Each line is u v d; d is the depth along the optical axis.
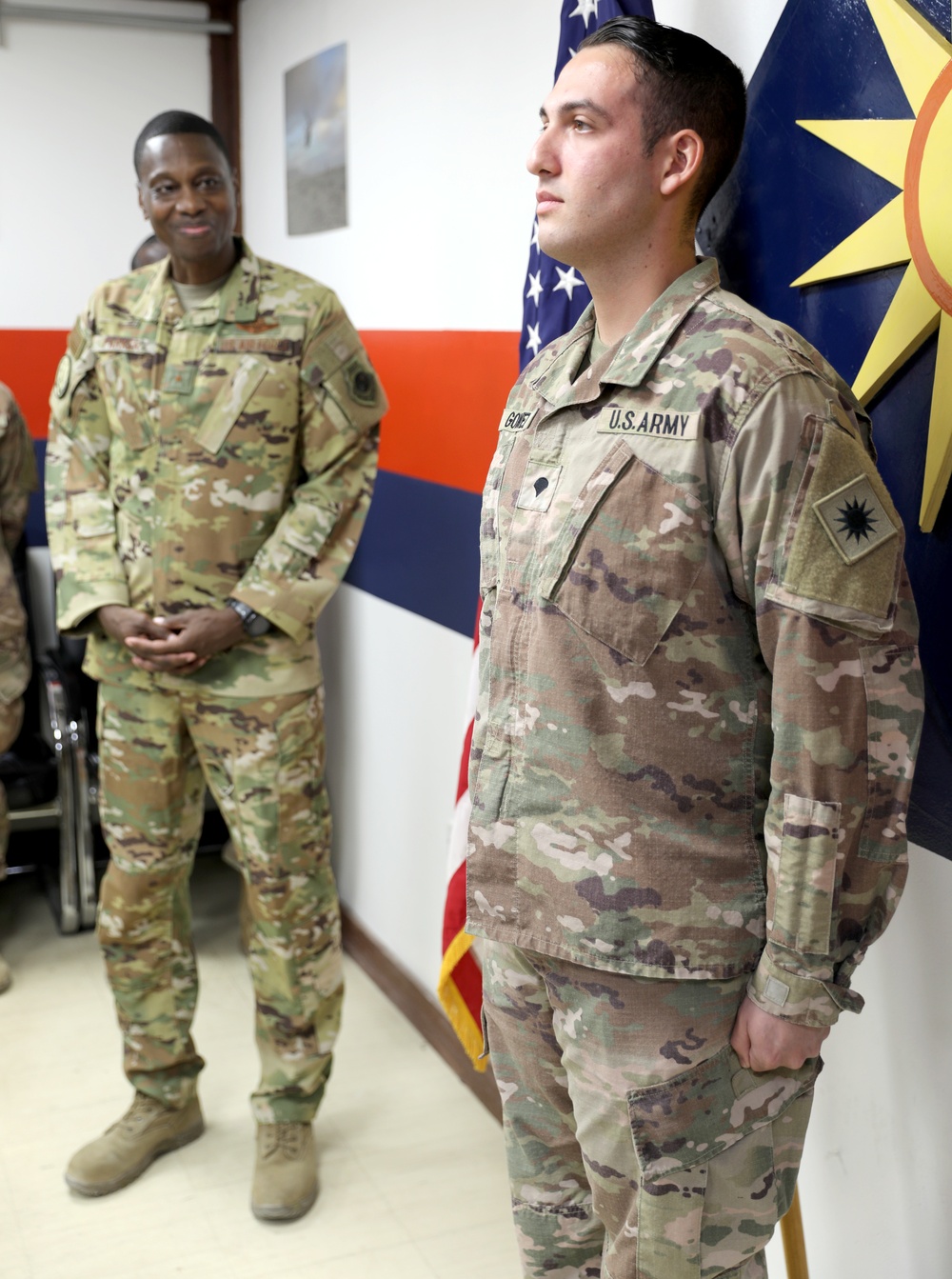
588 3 1.64
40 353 3.65
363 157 2.83
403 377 2.72
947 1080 1.43
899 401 1.36
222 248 2.13
